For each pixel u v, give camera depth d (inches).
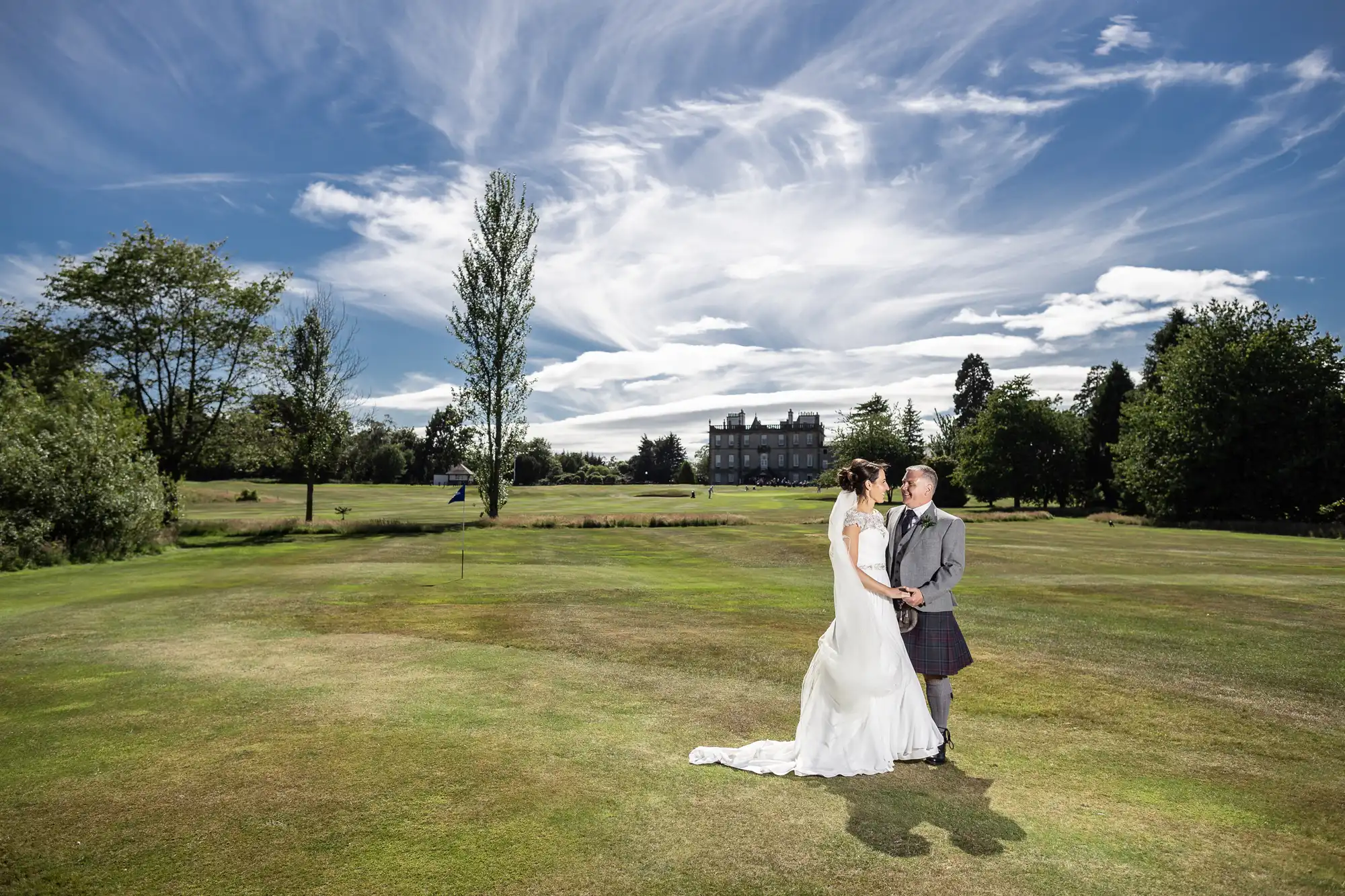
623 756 200.4
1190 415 1811.0
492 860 143.9
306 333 1569.9
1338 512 1588.3
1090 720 241.3
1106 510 2354.8
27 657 327.0
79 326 1389.0
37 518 815.7
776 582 623.2
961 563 198.4
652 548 992.9
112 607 472.7
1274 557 864.3
